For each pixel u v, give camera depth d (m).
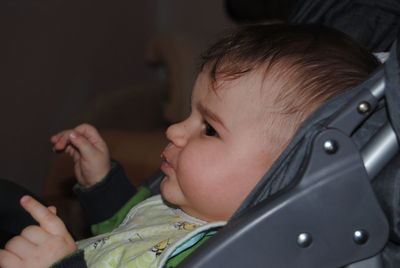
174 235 0.87
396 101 0.64
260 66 0.82
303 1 1.02
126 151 2.03
